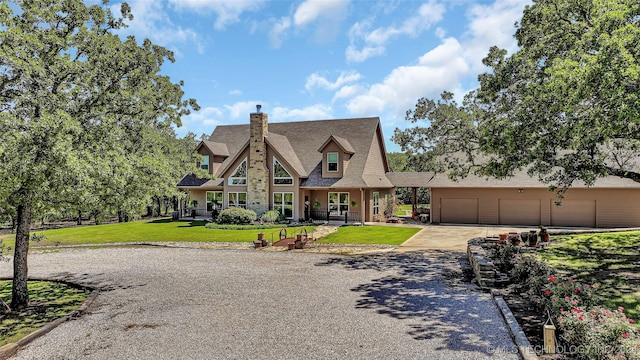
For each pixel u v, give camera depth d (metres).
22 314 9.56
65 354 6.75
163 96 12.31
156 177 11.36
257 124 28.50
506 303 8.80
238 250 17.94
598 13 10.05
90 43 10.49
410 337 7.10
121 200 10.34
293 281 11.67
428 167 28.50
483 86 15.23
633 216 24.16
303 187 27.77
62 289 11.84
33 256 17.55
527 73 13.34
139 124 11.45
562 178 12.30
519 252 12.49
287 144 30.75
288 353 6.50
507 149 12.79
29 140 7.61
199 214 32.59
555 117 11.30
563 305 6.89
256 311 8.83
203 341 7.12
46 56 9.52
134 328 7.94
